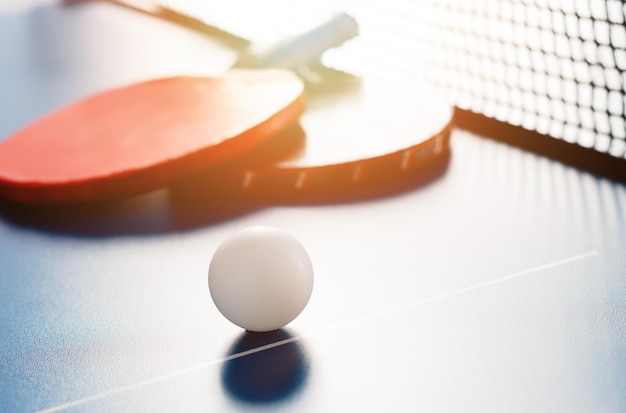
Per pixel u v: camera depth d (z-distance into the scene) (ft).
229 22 3.60
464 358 1.47
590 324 1.54
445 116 2.36
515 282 1.69
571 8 2.23
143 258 1.87
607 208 1.98
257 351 1.52
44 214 2.11
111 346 1.58
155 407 1.42
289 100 2.27
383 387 1.42
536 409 1.36
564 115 2.30
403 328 1.56
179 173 2.11
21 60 3.43
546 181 2.12
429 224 1.94
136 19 4.05
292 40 2.62
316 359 1.49
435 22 2.60
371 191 2.13
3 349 1.60
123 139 2.25
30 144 2.32
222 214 2.06
